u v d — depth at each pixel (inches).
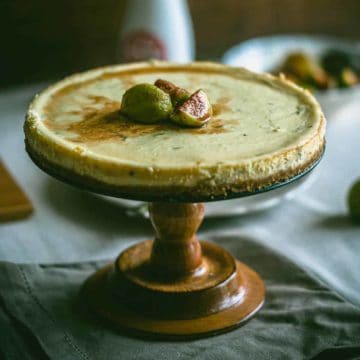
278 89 33.9
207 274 31.7
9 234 36.5
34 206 38.9
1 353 29.1
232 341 29.5
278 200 38.1
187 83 34.7
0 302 31.5
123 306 31.0
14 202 38.0
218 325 30.1
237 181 27.4
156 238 31.6
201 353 28.9
